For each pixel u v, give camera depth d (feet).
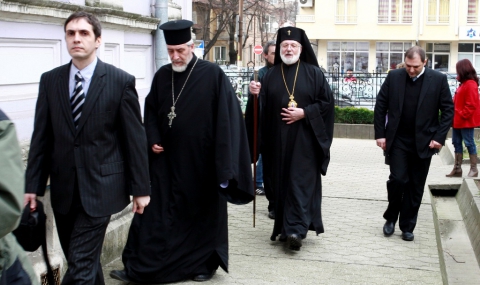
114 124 13.25
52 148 13.32
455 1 137.39
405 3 139.54
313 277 17.44
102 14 18.62
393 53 143.64
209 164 17.03
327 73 61.62
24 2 15.03
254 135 20.81
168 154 17.07
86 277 13.05
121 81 13.23
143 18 21.44
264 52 26.13
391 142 20.75
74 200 13.08
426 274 17.79
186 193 16.79
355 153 42.04
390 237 21.52
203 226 16.96
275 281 17.10
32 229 11.48
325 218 24.00
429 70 20.57
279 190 20.27
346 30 142.20
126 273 16.47
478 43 140.15
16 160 7.94
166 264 16.46
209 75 17.02
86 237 13.05
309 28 143.43
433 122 20.54
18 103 15.42
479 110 31.68
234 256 19.27
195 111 16.88
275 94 20.39
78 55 12.73
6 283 8.32
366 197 27.76
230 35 146.82
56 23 16.72
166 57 23.40
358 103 60.34
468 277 17.15
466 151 38.14
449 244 20.44
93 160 12.96
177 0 25.80
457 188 28.07
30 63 15.87
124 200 13.46
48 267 12.09
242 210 25.32
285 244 20.59
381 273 17.83
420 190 20.90
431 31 139.23
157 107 17.39
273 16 179.22
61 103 12.96
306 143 19.98
